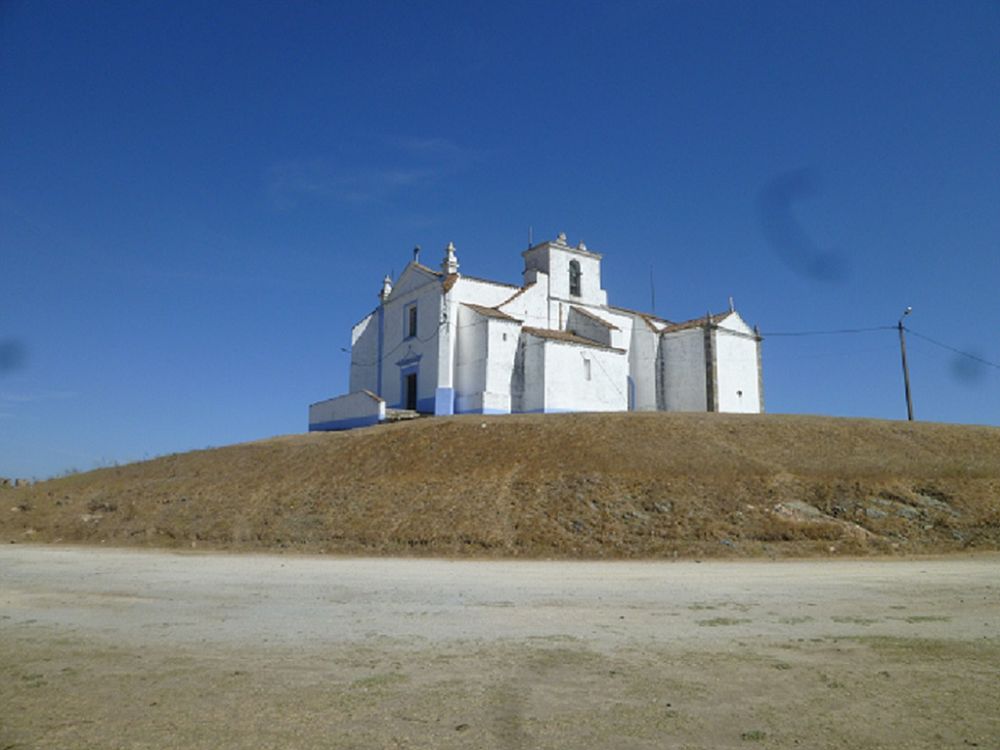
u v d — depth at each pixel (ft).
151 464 112.16
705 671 26.18
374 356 155.63
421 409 138.00
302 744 19.76
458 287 138.82
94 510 92.32
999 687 24.22
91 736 20.53
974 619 34.73
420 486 82.17
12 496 105.40
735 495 73.67
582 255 155.53
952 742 19.62
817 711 21.99
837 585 44.70
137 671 26.99
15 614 38.73
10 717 22.12
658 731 20.47
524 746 19.48
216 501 87.20
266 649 29.96
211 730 20.88
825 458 84.38
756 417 102.83
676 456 84.43
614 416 102.73
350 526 73.20
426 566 56.54
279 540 72.08
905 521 68.74
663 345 148.36
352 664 27.50
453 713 22.02
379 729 20.79
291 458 100.94
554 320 148.56
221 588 45.98
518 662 27.53
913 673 25.79
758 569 53.06
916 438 93.45
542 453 88.48
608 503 72.90
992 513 69.67
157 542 76.79
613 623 34.22
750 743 19.62
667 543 64.13
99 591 46.01
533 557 62.64
